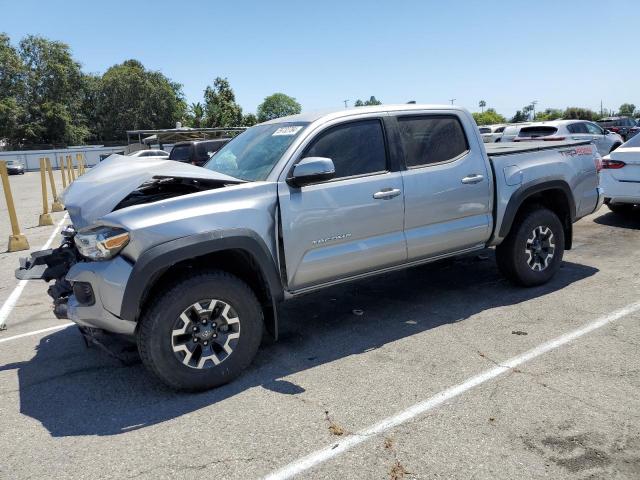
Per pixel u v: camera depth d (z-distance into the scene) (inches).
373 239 170.9
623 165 315.6
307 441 118.5
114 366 166.6
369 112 174.7
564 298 201.3
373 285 234.7
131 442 122.2
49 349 185.5
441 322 185.6
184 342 141.3
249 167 168.6
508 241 207.5
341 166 166.6
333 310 206.1
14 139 2810.0
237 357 147.9
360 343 172.2
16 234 378.0
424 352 161.6
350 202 163.6
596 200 229.1
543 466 105.6
